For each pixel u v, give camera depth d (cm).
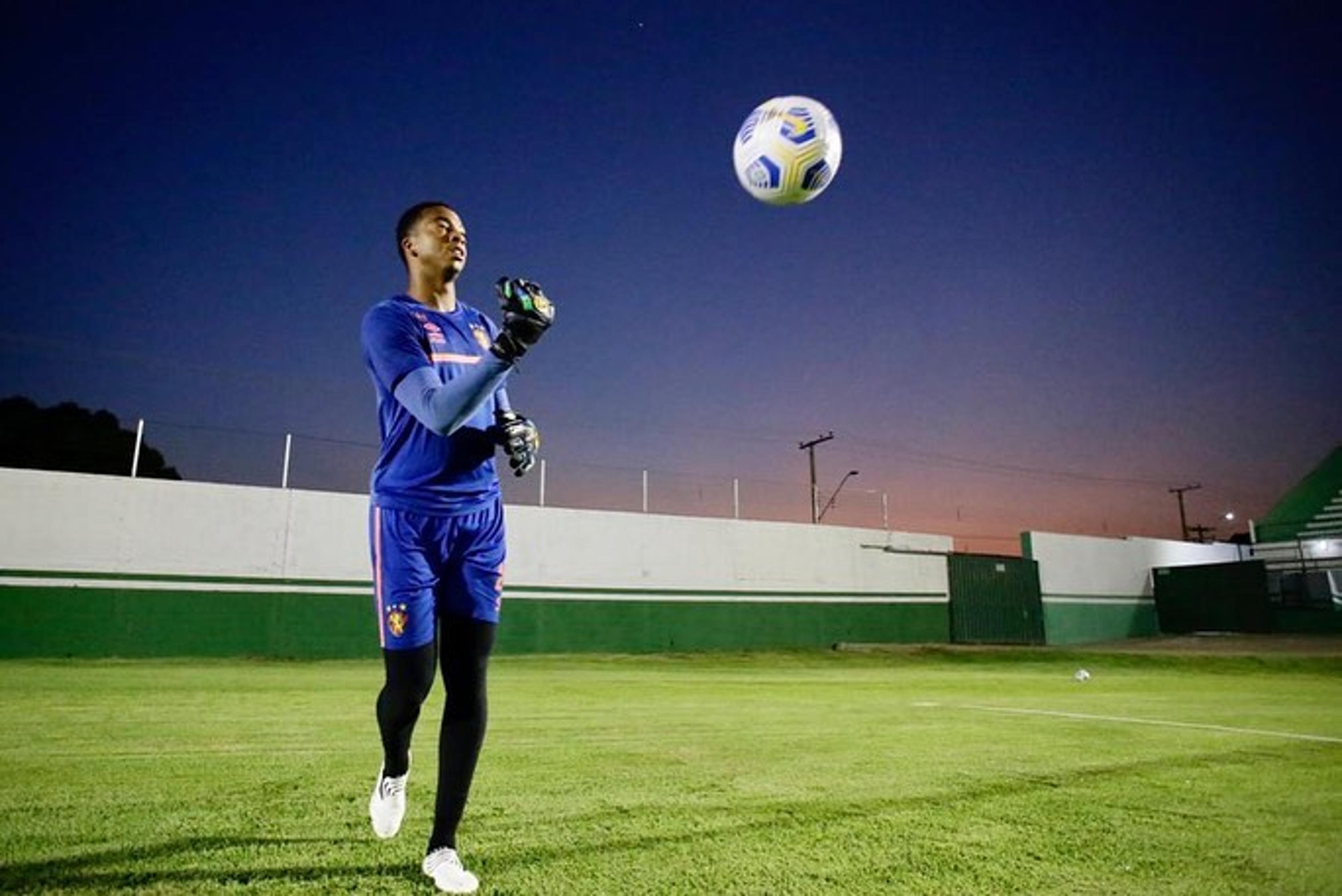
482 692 251
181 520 1908
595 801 342
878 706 862
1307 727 666
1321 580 3203
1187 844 288
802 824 307
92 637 1794
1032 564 3278
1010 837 294
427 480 241
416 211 266
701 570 2591
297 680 1210
